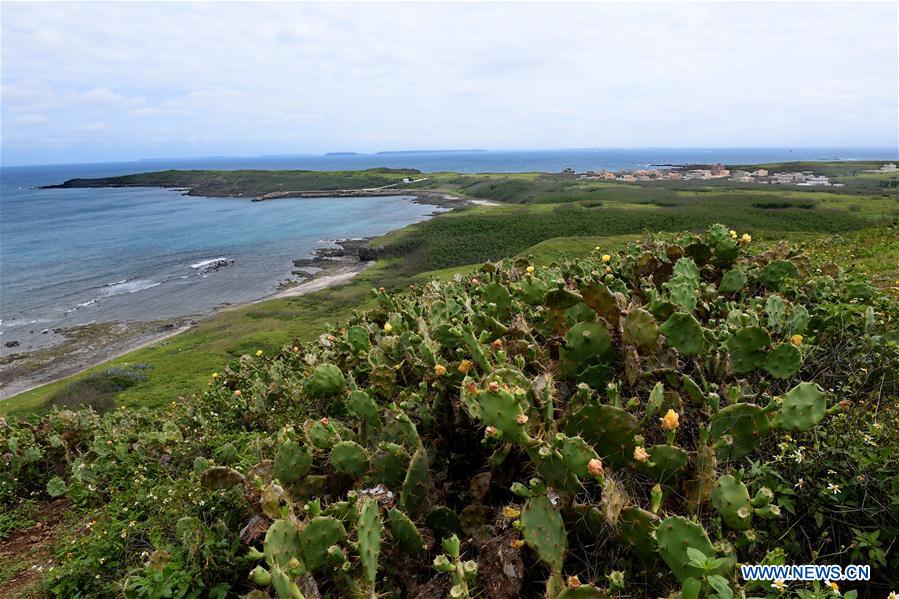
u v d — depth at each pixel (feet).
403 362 12.68
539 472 7.34
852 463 7.70
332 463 9.43
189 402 24.27
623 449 7.48
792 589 6.46
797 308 10.99
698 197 255.70
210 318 107.55
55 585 12.38
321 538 7.27
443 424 9.83
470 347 9.75
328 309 104.47
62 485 17.89
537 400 8.43
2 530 16.39
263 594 7.36
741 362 9.46
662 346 9.52
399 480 9.16
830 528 7.43
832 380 10.20
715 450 7.55
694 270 13.30
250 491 10.11
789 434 8.25
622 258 17.01
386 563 7.96
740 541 6.43
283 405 17.04
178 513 12.08
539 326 11.84
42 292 131.13
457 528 8.27
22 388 77.56
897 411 8.81
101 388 63.10
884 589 6.80
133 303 121.39
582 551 7.21
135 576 10.12
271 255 174.81
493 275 17.67
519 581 6.91
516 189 364.79
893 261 26.09
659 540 6.18
